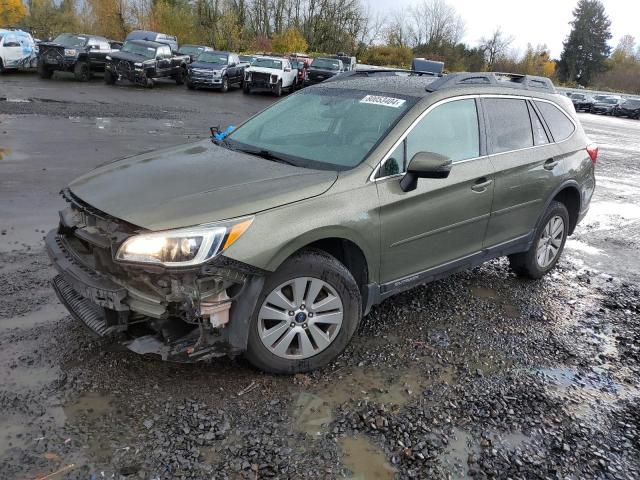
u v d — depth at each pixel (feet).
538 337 14.08
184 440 9.12
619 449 9.98
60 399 9.86
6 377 10.35
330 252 12.09
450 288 16.76
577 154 17.83
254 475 8.53
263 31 206.08
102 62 80.18
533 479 9.03
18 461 8.36
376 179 11.86
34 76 79.71
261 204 10.21
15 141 33.53
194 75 83.05
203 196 10.25
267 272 10.05
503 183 14.78
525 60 253.85
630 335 14.66
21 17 192.13
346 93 14.61
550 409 10.99
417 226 12.68
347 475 8.72
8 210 20.24
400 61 202.80
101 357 11.21
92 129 40.42
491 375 12.07
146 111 53.78
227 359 11.58
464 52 238.89
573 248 22.44
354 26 204.03
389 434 9.77
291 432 9.58
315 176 11.43
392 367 12.00
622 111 152.76
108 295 9.71
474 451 9.57
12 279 14.53
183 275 9.39
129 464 8.50
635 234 25.29
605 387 12.03
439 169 11.50
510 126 15.53
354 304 11.60
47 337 11.83
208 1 185.37
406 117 12.74
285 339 10.91
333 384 11.15
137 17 180.24
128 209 9.92
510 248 16.05
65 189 11.71
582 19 319.27
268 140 13.84
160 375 10.79
